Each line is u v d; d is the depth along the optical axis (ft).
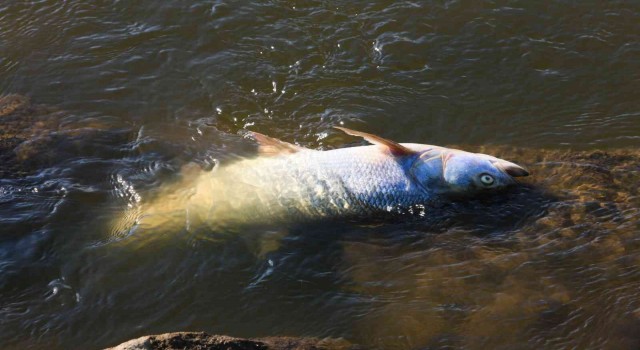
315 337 6.16
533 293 6.28
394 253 6.50
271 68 7.35
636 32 7.51
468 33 7.52
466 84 7.29
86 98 7.21
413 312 6.24
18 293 6.32
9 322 6.22
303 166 6.73
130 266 6.43
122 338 6.18
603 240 6.47
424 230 6.59
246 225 6.61
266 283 6.38
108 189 6.73
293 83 7.29
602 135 7.04
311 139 7.02
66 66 7.38
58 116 7.09
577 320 6.17
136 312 6.27
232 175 6.76
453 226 6.61
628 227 6.51
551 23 7.57
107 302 6.30
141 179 6.77
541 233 6.53
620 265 6.36
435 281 6.36
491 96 7.23
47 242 6.50
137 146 6.93
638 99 7.20
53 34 7.55
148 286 6.36
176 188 6.73
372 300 6.30
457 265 6.42
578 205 6.63
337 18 7.59
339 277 6.40
